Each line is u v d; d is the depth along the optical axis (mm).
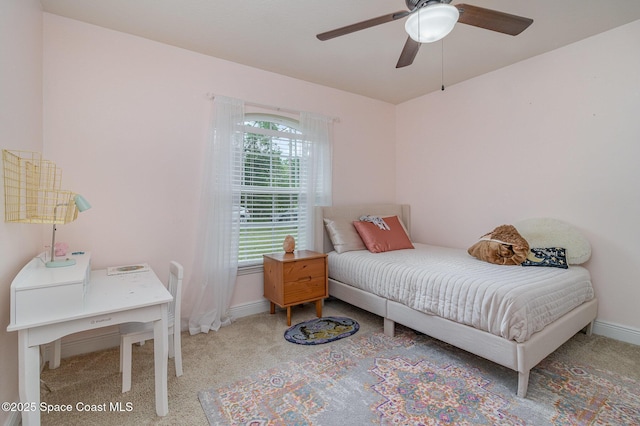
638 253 2373
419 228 4043
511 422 1546
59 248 1987
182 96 2730
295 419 1580
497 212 3223
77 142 2297
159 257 2643
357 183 3936
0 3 1445
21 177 1727
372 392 1807
